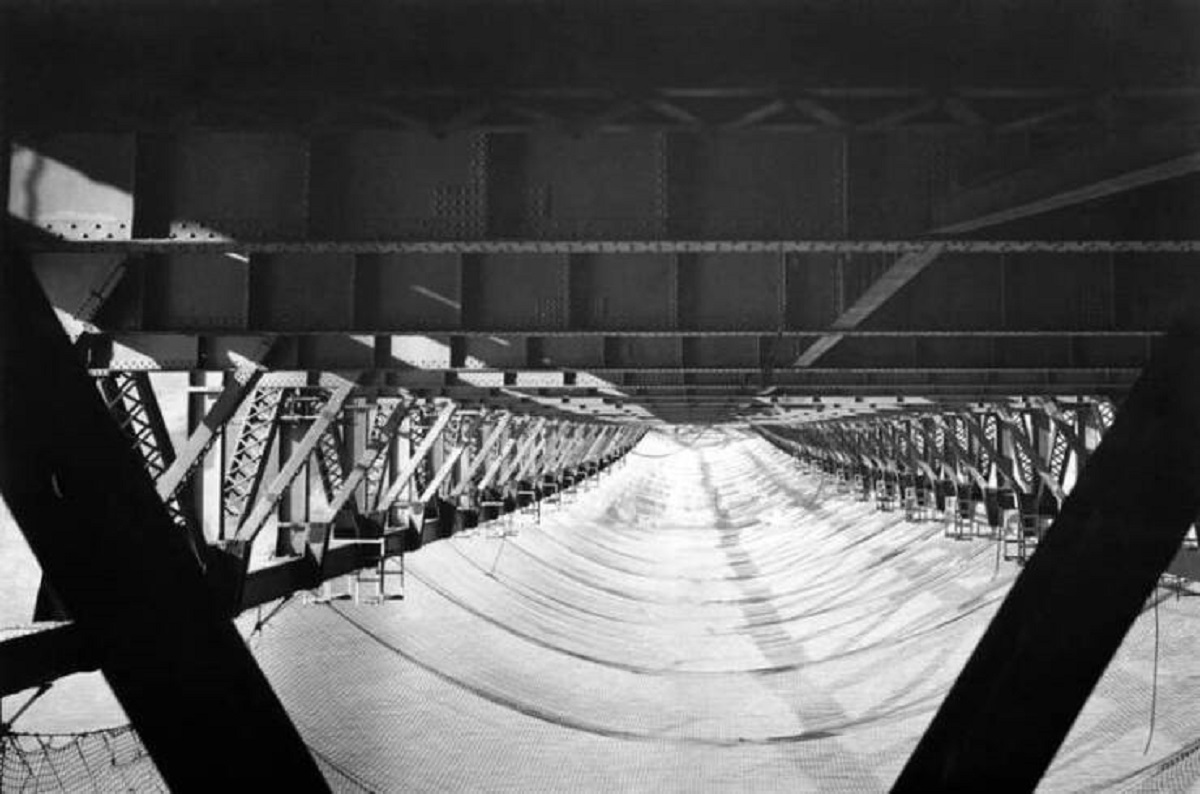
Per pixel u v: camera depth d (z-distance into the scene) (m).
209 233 8.44
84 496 4.93
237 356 13.86
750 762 29.67
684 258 12.70
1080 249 8.44
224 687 4.94
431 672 35.75
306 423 18.31
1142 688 29.98
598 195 8.85
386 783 27.67
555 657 41.38
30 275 5.16
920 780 5.10
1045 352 16.77
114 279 11.50
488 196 8.93
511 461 38.03
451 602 44.28
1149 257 12.21
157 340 13.65
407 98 6.49
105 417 5.05
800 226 8.68
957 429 41.16
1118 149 5.52
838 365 17.00
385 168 8.87
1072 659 4.84
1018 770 4.84
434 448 27.17
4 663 7.68
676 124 6.55
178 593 4.96
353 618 38.12
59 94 6.34
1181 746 26.16
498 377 19.11
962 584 46.50
